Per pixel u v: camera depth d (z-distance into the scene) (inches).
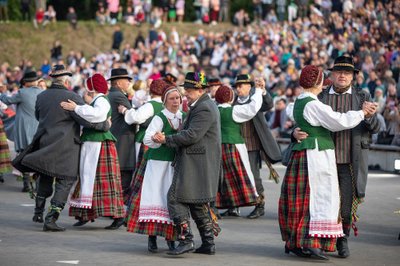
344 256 597.9
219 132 596.4
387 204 877.2
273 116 1508.4
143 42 2330.2
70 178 698.8
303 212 581.9
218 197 786.2
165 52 2151.8
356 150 589.9
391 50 1662.2
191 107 590.6
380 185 1045.2
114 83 796.0
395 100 1295.5
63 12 2970.0
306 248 588.7
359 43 1766.7
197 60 2070.6
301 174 584.7
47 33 2588.6
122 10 2856.8
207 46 2118.6
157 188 599.5
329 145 583.5
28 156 690.2
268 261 582.6
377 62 1657.2
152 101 764.6
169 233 599.2
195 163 587.5
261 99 783.7
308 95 587.5
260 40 2027.6
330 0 2176.4
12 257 585.9
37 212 730.8
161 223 597.9
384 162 1250.6
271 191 999.0
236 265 567.5
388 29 1846.7
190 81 590.2
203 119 583.2
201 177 586.9
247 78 810.2
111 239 666.2
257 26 2347.4
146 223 598.9
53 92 704.4
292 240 585.6
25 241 651.5
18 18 2802.7
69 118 700.7
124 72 797.2
